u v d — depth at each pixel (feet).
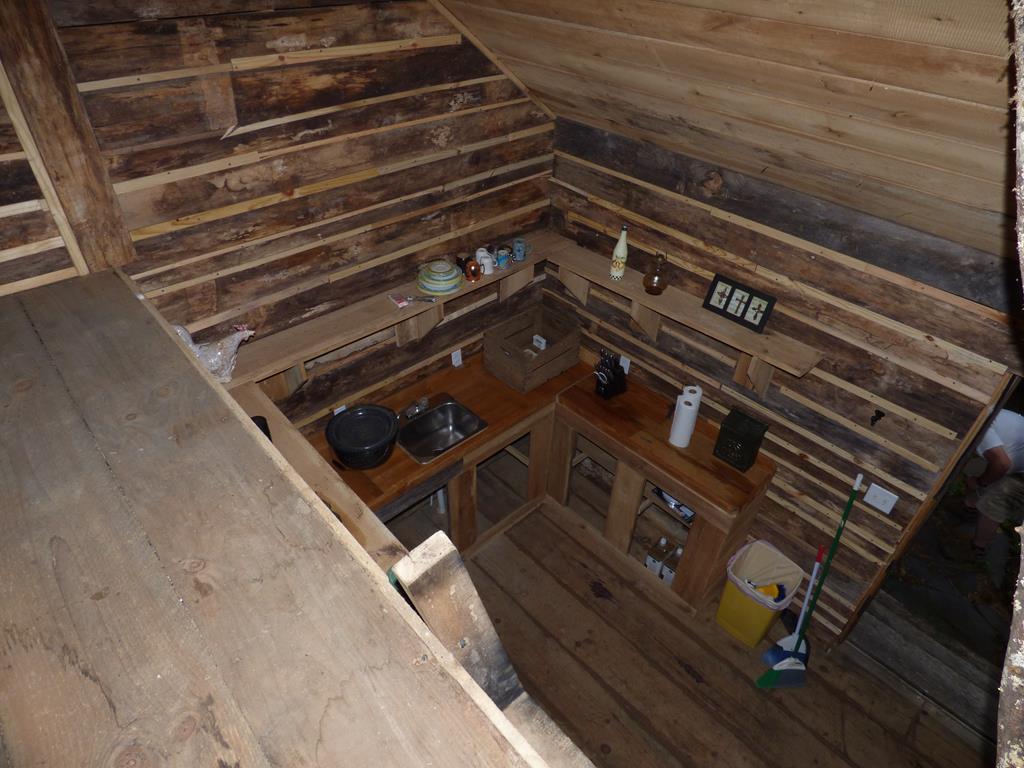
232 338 8.20
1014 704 1.54
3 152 5.74
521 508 12.53
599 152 10.18
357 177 8.52
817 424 9.35
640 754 9.29
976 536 12.07
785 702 9.93
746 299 9.21
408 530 12.26
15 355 4.62
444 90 8.79
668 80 6.81
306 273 8.71
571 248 11.28
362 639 2.78
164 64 6.33
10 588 2.97
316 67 7.41
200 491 3.49
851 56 4.61
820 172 7.08
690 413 9.87
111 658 2.69
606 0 5.81
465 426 11.06
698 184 9.14
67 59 5.75
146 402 4.14
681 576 10.89
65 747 2.40
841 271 8.16
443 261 10.02
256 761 2.37
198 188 7.16
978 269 6.99
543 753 4.15
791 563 10.51
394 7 7.69
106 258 6.72
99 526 3.27
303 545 3.19
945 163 5.43
